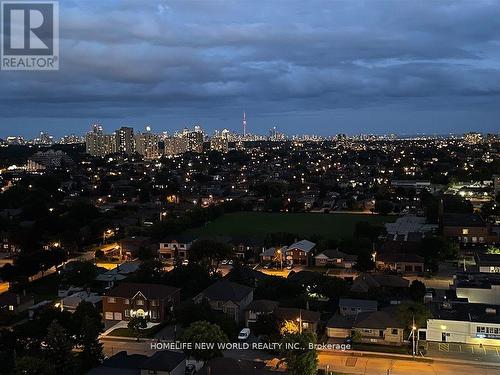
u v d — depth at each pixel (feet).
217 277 371.76
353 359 246.06
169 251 459.73
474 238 484.74
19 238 468.34
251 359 243.40
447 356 248.11
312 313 277.64
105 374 216.33
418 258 399.65
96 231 515.50
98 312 283.79
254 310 288.51
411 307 263.90
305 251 424.05
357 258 406.21
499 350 255.29
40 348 243.19
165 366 212.84
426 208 635.66
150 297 298.15
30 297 331.36
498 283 311.27
